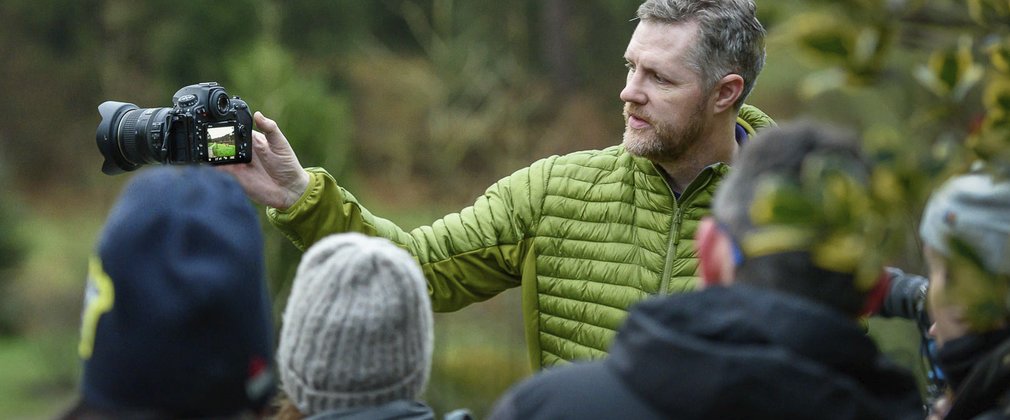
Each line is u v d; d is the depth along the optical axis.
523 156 16.09
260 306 1.68
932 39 1.48
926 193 1.45
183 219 1.62
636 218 3.06
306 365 1.79
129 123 3.13
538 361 3.20
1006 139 1.47
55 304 16.38
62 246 20.53
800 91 1.47
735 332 1.66
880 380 1.74
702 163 3.04
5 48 27.44
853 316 1.79
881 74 1.45
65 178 26.84
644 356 1.69
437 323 9.66
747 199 1.76
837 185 1.44
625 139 3.03
